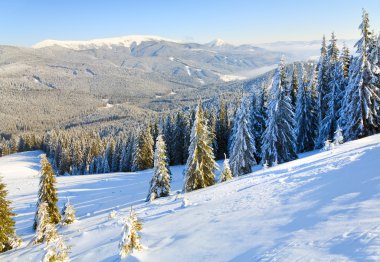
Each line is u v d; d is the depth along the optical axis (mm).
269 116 38969
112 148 99062
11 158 137625
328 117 42719
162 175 30688
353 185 12328
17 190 53562
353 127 35719
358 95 34625
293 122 37844
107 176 60812
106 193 43469
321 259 7047
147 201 30609
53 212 31094
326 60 45375
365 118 34500
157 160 31047
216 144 67688
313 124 46656
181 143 72062
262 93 53969
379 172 13016
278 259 7820
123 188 45906
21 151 170375
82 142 123562
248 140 36750
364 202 9922
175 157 72562
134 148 73375
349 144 27266
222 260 9320
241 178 24516
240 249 9617
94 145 116125
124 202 35250
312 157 24891
